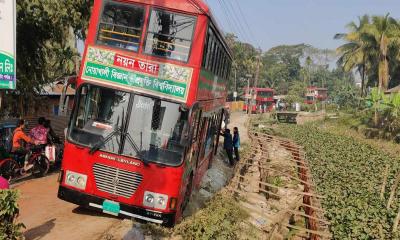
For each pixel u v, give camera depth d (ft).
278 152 96.94
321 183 68.59
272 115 227.81
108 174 32.01
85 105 32.55
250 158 70.18
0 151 43.83
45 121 48.75
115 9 32.68
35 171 47.60
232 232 38.93
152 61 32.19
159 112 32.04
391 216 50.96
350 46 201.67
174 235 33.17
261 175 65.67
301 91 322.75
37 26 49.90
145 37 32.32
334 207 53.93
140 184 31.78
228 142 77.87
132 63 32.24
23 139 44.21
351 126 172.24
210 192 55.93
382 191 59.88
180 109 32.01
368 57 185.78
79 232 30.99
